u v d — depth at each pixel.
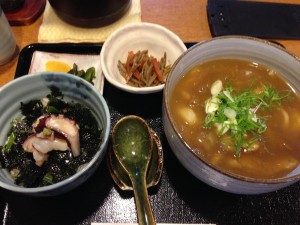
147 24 0.34
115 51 0.33
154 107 0.31
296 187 0.27
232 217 0.26
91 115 0.28
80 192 0.26
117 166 0.27
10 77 0.33
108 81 0.30
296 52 0.36
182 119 0.25
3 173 0.25
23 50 0.33
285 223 0.26
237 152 0.24
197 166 0.22
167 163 0.28
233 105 0.25
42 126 0.26
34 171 0.26
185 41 0.36
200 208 0.26
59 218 0.25
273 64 0.27
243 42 0.26
